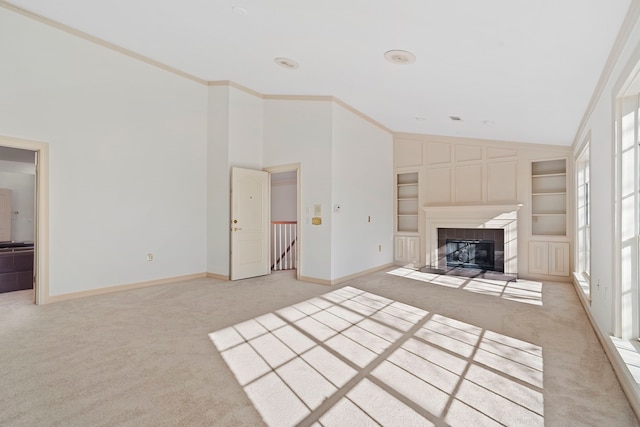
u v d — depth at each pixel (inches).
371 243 240.4
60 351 98.8
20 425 64.2
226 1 112.0
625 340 92.7
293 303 153.7
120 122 174.7
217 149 211.8
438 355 97.7
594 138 125.0
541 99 132.5
